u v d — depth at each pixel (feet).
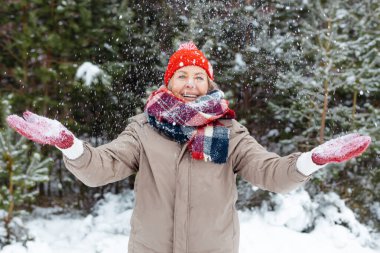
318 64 16.72
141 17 16.58
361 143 4.45
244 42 16.62
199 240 5.62
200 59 6.56
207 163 5.70
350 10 17.46
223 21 16.21
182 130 5.74
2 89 15.71
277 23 18.03
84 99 16.12
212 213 5.64
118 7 16.25
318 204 16.21
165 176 5.68
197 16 15.60
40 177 13.34
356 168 18.47
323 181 16.81
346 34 17.07
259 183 5.62
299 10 18.07
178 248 5.60
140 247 5.81
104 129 16.63
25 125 4.56
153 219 5.71
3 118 13.60
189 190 5.63
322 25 17.71
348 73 16.12
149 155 5.75
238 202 16.90
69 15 15.26
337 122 17.48
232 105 15.75
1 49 15.79
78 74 14.83
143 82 16.39
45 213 17.30
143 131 5.99
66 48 15.49
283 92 17.17
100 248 13.96
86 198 18.63
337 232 15.19
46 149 16.57
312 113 17.12
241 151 5.90
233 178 5.95
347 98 18.65
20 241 13.17
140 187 5.84
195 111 5.78
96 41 16.11
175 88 6.43
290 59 16.85
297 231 15.53
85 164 5.15
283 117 18.10
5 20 15.30
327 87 16.31
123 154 5.80
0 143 12.90
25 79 15.67
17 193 13.19
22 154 13.42
